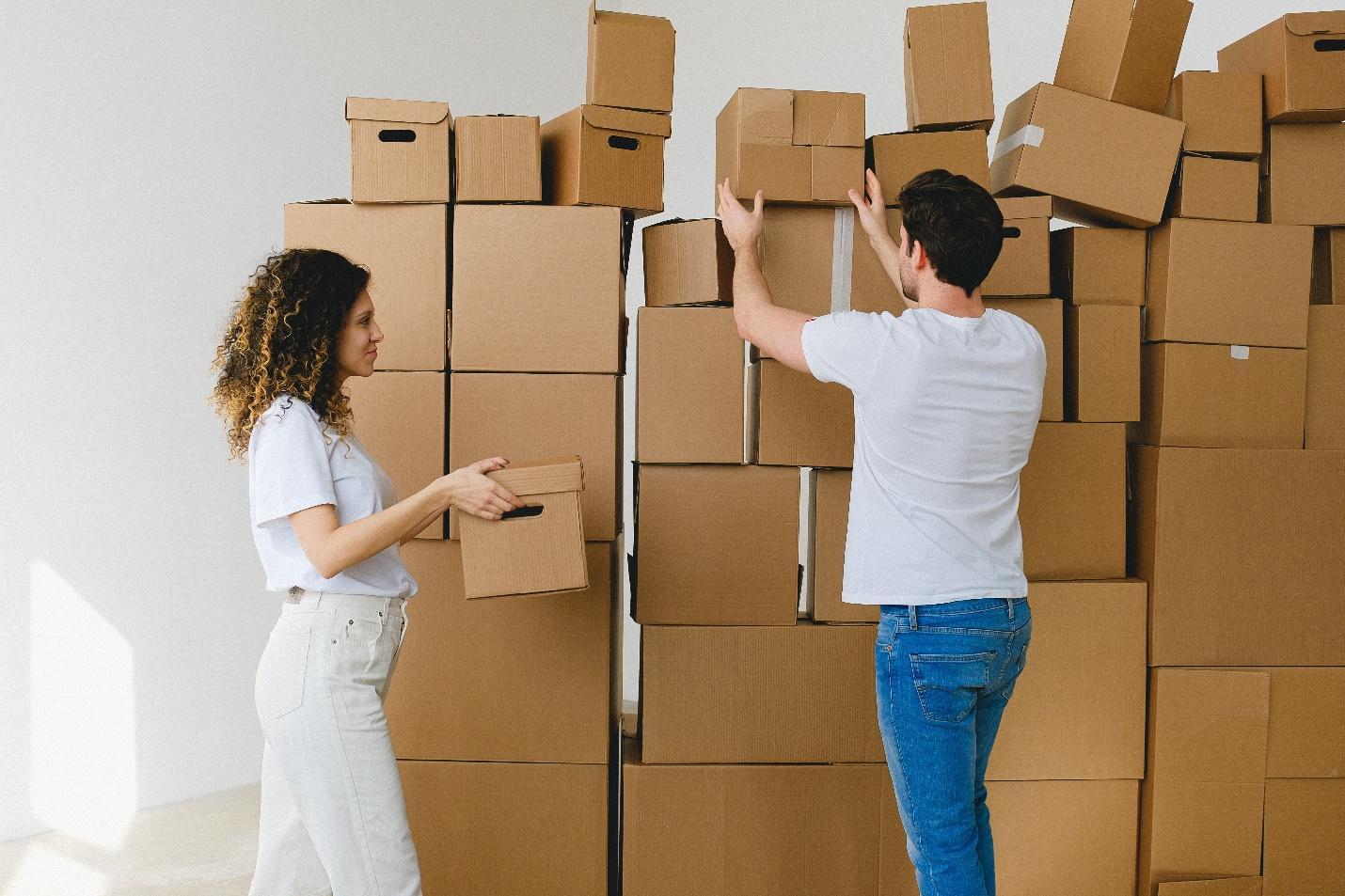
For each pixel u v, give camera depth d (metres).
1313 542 2.09
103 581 2.73
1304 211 2.09
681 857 2.05
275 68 3.05
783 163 1.96
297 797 1.50
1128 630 2.09
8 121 2.52
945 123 2.02
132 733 2.80
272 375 1.52
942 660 1.56
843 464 2.04
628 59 1.96
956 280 1.60
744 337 1.77
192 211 2.88
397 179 1.94
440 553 1.99
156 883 2.37
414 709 2.01
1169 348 2.07
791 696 2.05
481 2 3.66
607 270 1.97
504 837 2.02
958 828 1.58
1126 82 2.06
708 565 2.04
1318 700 2.09
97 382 2.70
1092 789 2.11
